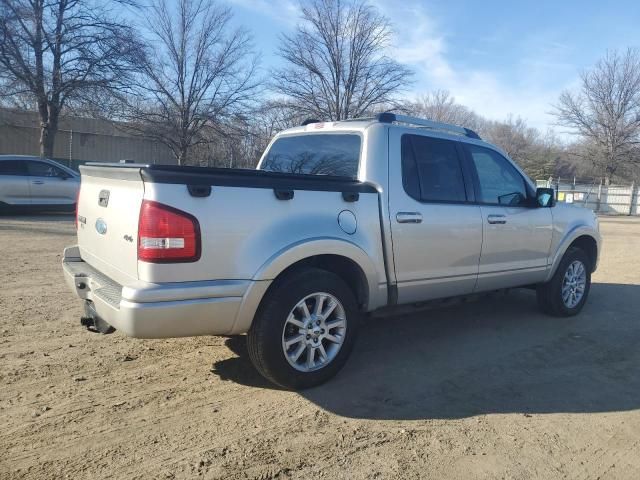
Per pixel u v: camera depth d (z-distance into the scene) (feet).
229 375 14.29
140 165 11.97
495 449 11.11
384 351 16.65
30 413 11.85
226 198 11.89
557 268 20.43
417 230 15.26
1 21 77.41
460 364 15.75
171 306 11.30
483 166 17.78
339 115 110.32
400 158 15.38
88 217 14.51
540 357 16.56
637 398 13.82
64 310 19.36
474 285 17.30
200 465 10.13
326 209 13.46
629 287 27.71
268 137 112.98
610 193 122.62
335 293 13.52
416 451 10.92
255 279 12.16
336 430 11.64
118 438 10.97
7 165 47.78
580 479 10.19
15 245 33.09
